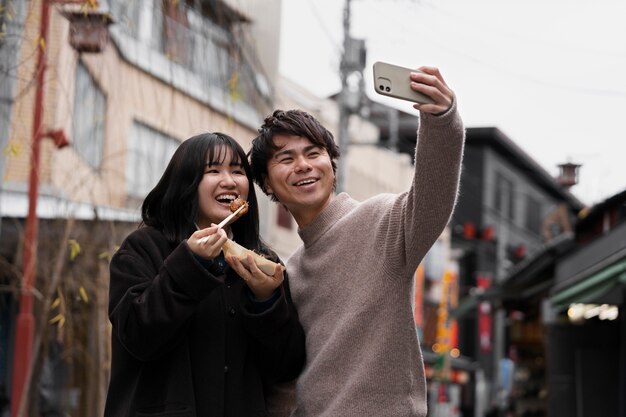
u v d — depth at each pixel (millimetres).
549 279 18438
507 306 22500
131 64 13336
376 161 31922
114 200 12633
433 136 3252
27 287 8047
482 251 44906
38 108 7953
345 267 3605
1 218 9250
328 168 3729
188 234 3496
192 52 11367
